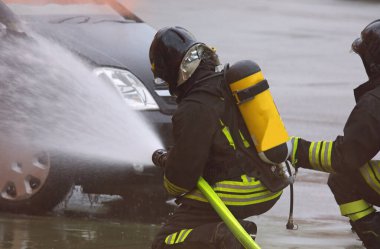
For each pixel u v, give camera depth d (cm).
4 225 2130
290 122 3547
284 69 4822
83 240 2006
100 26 2392
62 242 1984
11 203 2231
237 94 1346
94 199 2400
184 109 1360
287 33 6088
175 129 1366
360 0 8075
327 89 4331
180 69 1385
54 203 2217
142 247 1958
